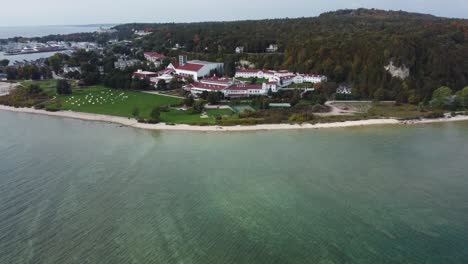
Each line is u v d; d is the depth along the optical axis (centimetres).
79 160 9406
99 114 14162
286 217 6838
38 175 8456
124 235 6294
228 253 5869
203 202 7369
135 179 8331
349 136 11325
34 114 14625
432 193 7650
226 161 9362
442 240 6138
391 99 15638
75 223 6600
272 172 8700
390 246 6012
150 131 12044
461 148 10200
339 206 7194
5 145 10569
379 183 8119
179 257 5762
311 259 5734
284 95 15688
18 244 6022
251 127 12238
